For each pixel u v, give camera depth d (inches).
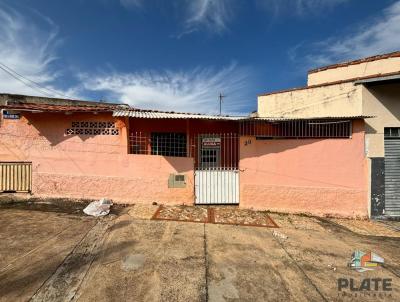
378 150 324.5
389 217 319.6
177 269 177.9
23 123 335.0
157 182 330.0
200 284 162.1
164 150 376.8
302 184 324.5
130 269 174.7
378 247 236.4
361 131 316.5
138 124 365.7
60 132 332.2
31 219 260.4
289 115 413.4
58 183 333.1
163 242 220.2
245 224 277.1
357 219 317.1
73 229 238.8
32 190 335.9
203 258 195.6
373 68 369.1
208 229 257.0
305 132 324.5
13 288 148.7
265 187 329.4
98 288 152.9
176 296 149.3
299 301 151.3
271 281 170.2
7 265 172.2
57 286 152.8
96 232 233.9
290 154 325.7
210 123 370.3
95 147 330.3
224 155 358.0
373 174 319.6
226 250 211.8
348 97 344.8
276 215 314.5
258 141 331.0
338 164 319.6
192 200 332.8
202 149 371.2
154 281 162.6
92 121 330.3
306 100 393.1
